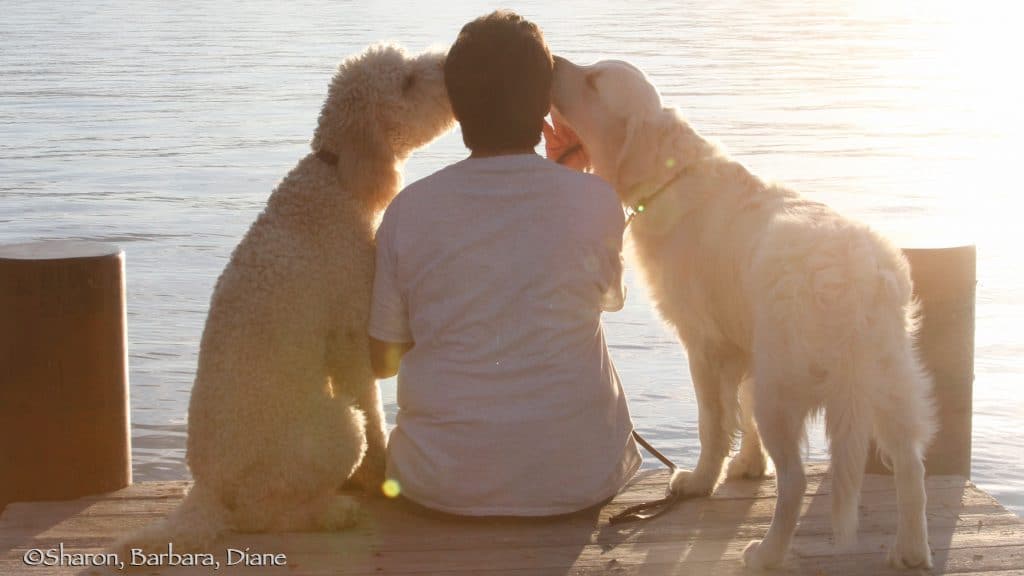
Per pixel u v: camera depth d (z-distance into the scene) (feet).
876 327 9.77
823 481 12.28
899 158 60.75
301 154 61.98
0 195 47.73
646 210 12.09
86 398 11.96
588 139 12.56
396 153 11.16
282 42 147.43
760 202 11.35
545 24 178.50
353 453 10.52
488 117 10.42
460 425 10.42
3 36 154.81
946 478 12.43
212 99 88.74
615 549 10.42
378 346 10.86
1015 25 203.82
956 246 12.64
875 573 10.05
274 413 10.18
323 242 10.55
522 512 10.53
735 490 12.21
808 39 165.17
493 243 10.32
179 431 22.30
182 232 40.81
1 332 11.79
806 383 9.91
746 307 11.24
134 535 10.09
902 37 172.04
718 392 11.99
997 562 10.27
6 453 11.98
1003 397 23.76
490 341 10.34
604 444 10.75
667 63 120.37
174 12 219.61
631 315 31.07
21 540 10.80
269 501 10.46
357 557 10.06
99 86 96.63
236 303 10.28
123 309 12.33
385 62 10.84
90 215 43.78
